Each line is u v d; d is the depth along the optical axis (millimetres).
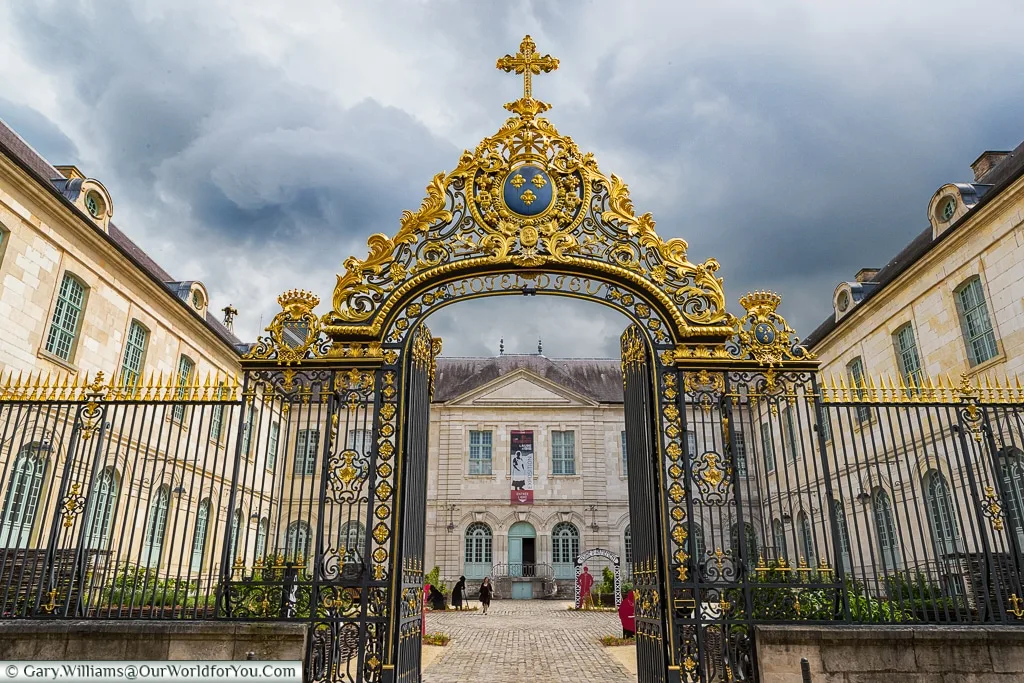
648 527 8211
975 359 16672
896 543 16922
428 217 8594
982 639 6992
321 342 8289
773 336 8359
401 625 7527
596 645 14945
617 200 8734
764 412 22609
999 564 7402
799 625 7234
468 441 38281
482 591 25578
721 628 7477
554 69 9500
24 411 13992
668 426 8078
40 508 13836
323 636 7309
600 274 8469
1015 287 15141
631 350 9297
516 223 8602
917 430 16766
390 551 7555
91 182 17500
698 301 8453
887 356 20016
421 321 8461
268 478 20375
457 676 10812
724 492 7832
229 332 27625
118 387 8133
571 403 38531
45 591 7797
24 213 15000
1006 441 12625
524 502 36656
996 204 15375
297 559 7535
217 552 19750
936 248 17453
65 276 16609
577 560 30453
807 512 20062
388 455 7871
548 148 8961
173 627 7039
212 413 7984
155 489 17938
